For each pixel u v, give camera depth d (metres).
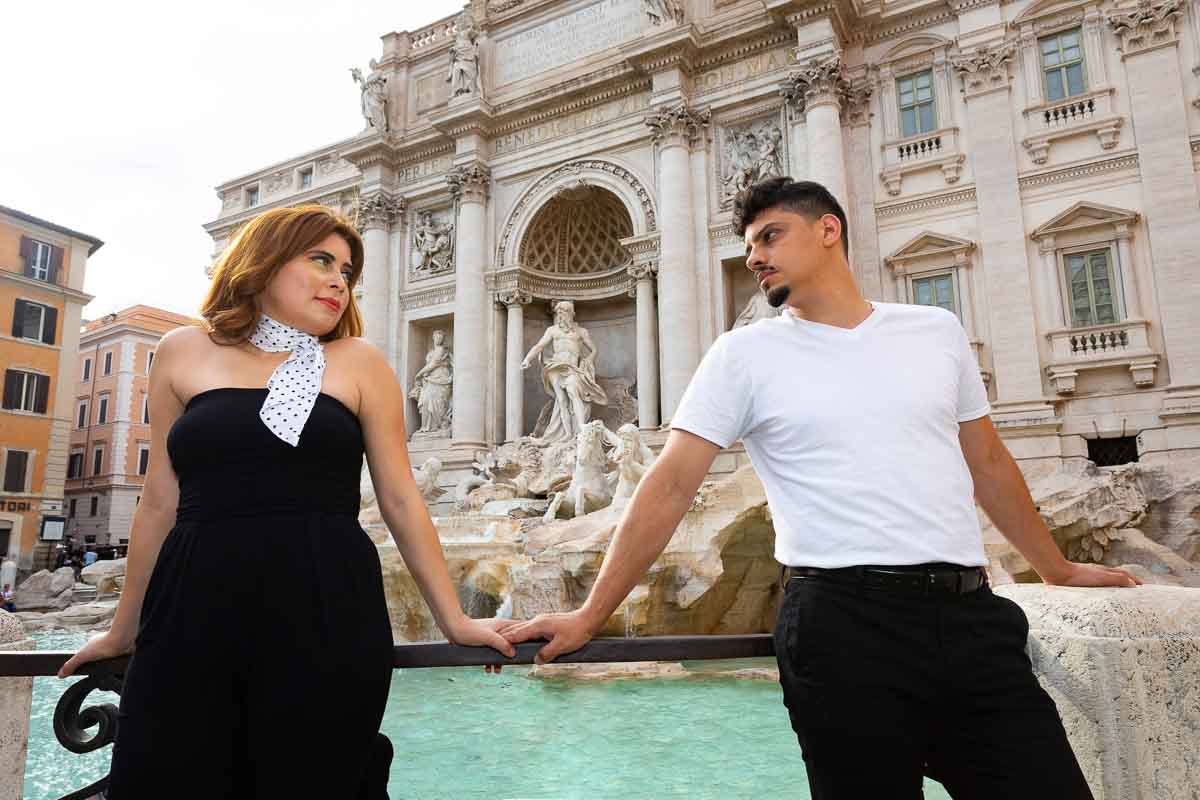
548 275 27.91
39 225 35.47
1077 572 2.76
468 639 2.22
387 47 31.66
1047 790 1.93
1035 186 20.28
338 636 1.92
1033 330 19.59
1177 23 19.16
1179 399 17.83
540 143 27.39
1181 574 12.47
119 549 37.34
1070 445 18.97
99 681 2.44
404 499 2.28
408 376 29.05
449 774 6.24
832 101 21.83
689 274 23.31
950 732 2.11
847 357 2.36
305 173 35.25
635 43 24.53
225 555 1.91
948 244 20.88
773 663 10.85
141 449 48.03
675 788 5.79
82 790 2.69
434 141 29.19
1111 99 19.64
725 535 12.29
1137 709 2.34
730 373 2.43
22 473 34.22
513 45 28.88
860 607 2.11
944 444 2.31
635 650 2.39
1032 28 20.80
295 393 2.08
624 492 15.08
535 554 13.56
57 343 35.84
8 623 3.05
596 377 28.14
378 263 29.75
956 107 21.58
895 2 22.50
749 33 23.23
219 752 1.86
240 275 2.19
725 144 24.11
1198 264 17.98
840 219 2.54
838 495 2.21
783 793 5.65
